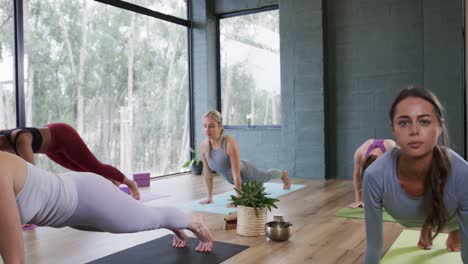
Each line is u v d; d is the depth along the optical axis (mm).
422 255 2186
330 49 5477
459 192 1492
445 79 4777
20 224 1234
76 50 4773
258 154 5996
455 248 2213
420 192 1589
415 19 5012
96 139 5020
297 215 3287
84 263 2199
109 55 5164
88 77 4910
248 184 2758
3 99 4102
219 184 5055
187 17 6309
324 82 5395
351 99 5371
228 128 6215
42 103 4430
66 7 4656
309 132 5488
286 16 5570
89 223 1560
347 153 5422
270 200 2689
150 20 5707
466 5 4660
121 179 3654
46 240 2646
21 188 1302
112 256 2287
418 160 1491
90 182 1548
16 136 2906
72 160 3367
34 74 4344
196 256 2266
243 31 6180
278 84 5914
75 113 4773
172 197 4180
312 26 5402
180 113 6207
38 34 4379
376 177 1631
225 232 2781
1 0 4074
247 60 6156
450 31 4742
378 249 1697
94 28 4977
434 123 1383
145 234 2736
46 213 1384
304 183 5016
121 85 5324
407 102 1393
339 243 2506
